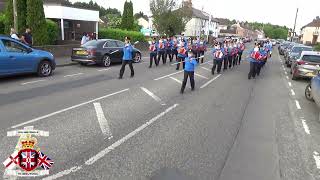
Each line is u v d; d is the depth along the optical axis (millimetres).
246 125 7887
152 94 10906
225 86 13453
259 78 16719
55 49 19875
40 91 10680
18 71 12508
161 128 7289
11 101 9180
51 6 27891
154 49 18078
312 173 5410
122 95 10500
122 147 6070
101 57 17250
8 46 12227
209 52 35062
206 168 5387
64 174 4949
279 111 9531
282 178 5176
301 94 12500
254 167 5516
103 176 4938
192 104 9773
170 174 5109
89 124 7293
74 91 10867
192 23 72125
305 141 6945
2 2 28734
